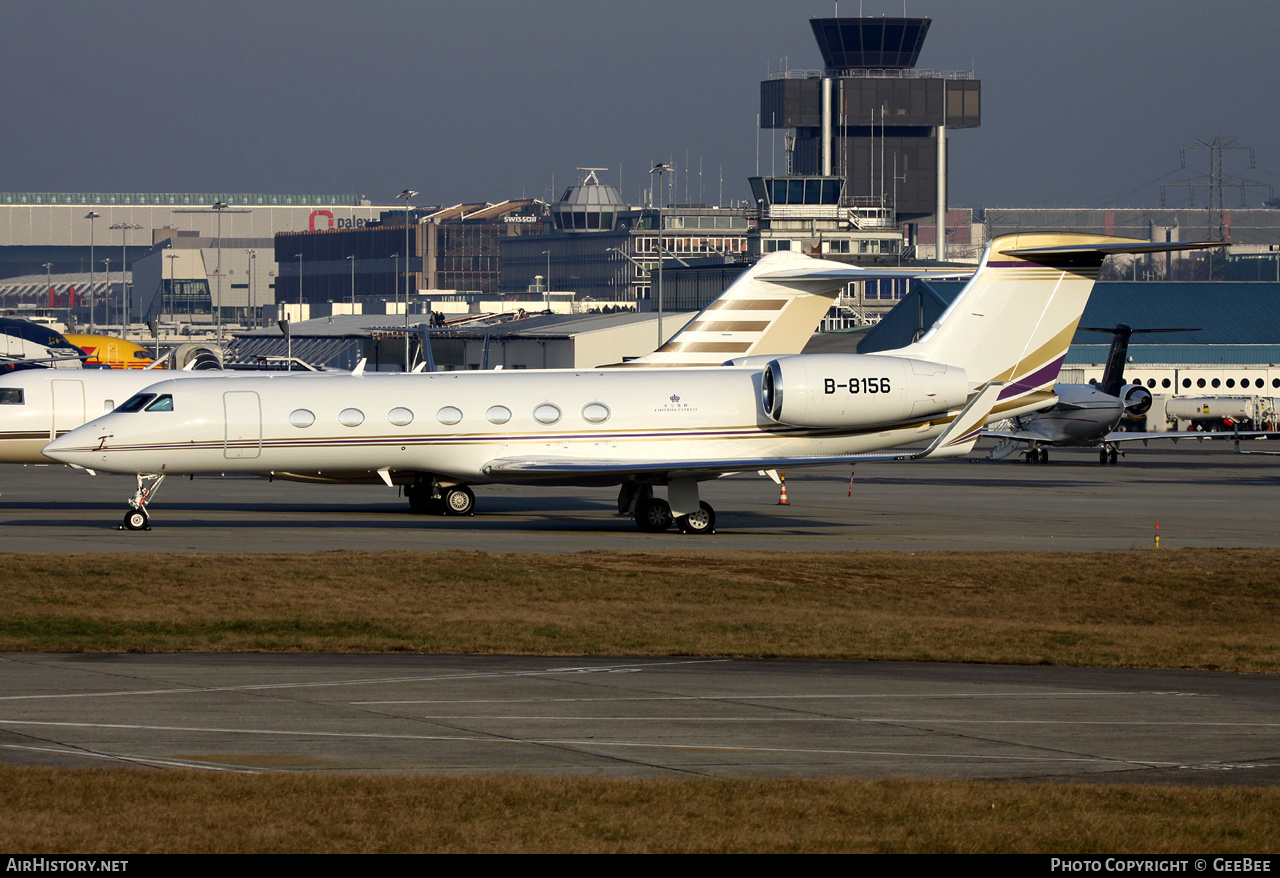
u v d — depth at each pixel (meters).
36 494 186.38
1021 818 47.22
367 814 46.34
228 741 58.44
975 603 108.25
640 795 49.19
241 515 159.50
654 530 152.00
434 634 87.31
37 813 45.81
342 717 63.69
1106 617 105.25
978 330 154.50
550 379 154.25
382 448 148.62
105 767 53.38
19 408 164.12
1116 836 45.38
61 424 165.12
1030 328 155.12
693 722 64.00
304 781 50.22
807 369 149.25
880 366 150.75
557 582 108.31
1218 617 106.75
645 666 78.88
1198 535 153.75
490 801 48.03
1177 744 61.38
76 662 77.00
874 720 65.25
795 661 82.25
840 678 76.44
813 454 155.88
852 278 166.12
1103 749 60.12
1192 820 47.41
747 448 154.00
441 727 62.00
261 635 86.06
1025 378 155.62
